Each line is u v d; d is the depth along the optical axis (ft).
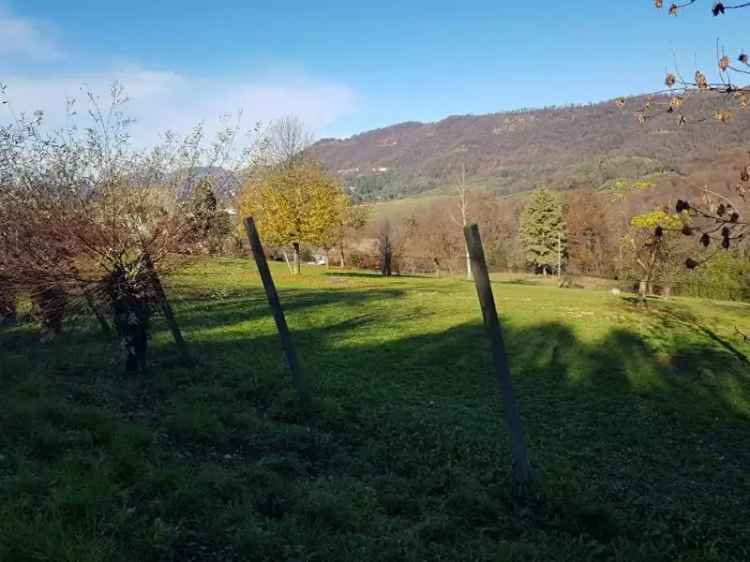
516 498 24.00
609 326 76.74
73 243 34.22
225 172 39.37
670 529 23.12
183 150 38.42
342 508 19.80
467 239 24.97
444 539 19.57
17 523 14.98
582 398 44.80
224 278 42.65
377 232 232.12
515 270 254.47
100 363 39.32
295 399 34.50
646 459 32.91
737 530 23.76
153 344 49.70
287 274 158.61
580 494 24.11
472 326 74.49
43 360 38.22
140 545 15.67
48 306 37.14
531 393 45.88
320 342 61.11
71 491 17.24
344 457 26.58
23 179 34.86
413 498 22.68
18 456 19.90
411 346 60.95
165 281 38.58
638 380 50.65
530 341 66.28
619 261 156.87
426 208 261.85
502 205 275.80
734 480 30.45
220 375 39.68
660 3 14.21
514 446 24.99
